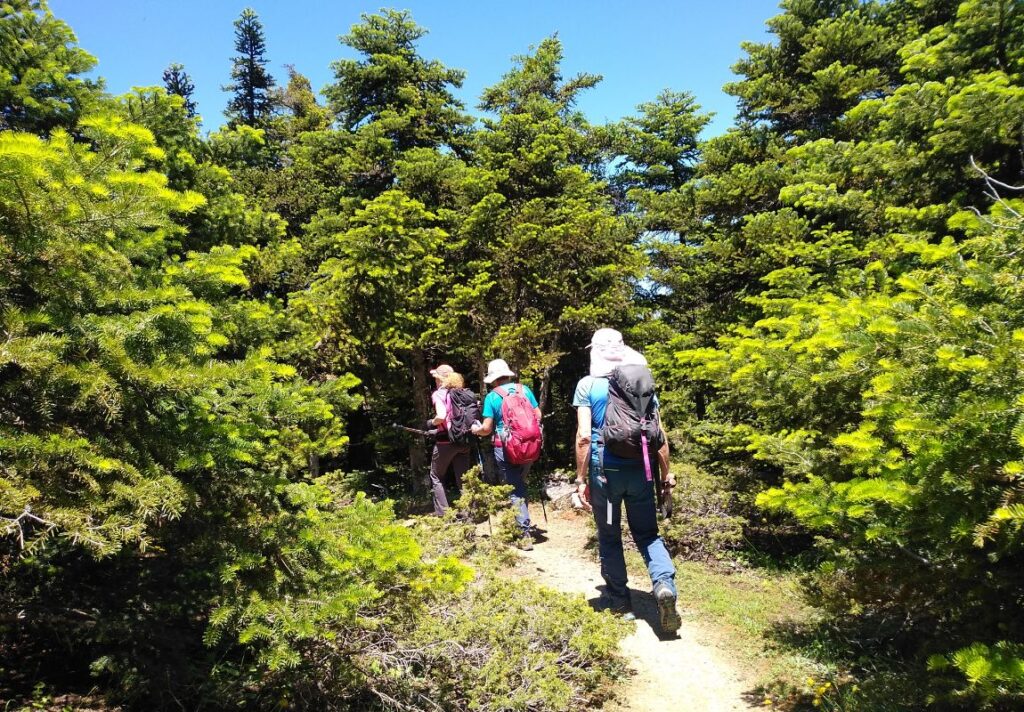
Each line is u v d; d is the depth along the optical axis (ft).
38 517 7.16
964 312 7.99
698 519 17.97
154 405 9.11
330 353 23.08
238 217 20.25
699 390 30.53
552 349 34.50
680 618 12.75
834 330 9.95
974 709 8.23
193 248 18.39
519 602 12.24
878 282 15.52
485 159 35.99
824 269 20.80
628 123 49.06
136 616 10.11
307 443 13.48
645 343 35.17
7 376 8.13
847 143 21.93
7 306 7.80
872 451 8.87
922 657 10.09
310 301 21.83
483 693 9.85
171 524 9.87
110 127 8.79
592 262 34.27
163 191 8.74
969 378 7.76
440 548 15.28
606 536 13.98
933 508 7.66
